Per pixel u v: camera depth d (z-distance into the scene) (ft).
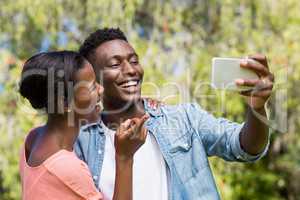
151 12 20.77
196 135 9.40
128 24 19.44
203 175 9.24
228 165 21.26
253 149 8.79
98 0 19.38
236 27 20.20
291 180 24.98
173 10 20.36
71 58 8.11
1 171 20.07
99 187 9.16
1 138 19.13
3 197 20.20
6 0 19.67
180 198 9.14
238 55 19.61
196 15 20.94
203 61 19.74
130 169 8.08
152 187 9.10
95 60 9.42
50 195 7.79
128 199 8.04
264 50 19.88
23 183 8.27
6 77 19.27
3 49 19.83
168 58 19.35
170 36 20.06
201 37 20.44
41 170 7.89
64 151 7.96
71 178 7.73
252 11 20.27
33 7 19.52
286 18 20.03
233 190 22.41
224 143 9.17
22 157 8.58
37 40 20.11
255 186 23.73
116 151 8.09
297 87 20.61
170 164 9.19
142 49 19.19
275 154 24.26
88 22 20.04
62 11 19.83
